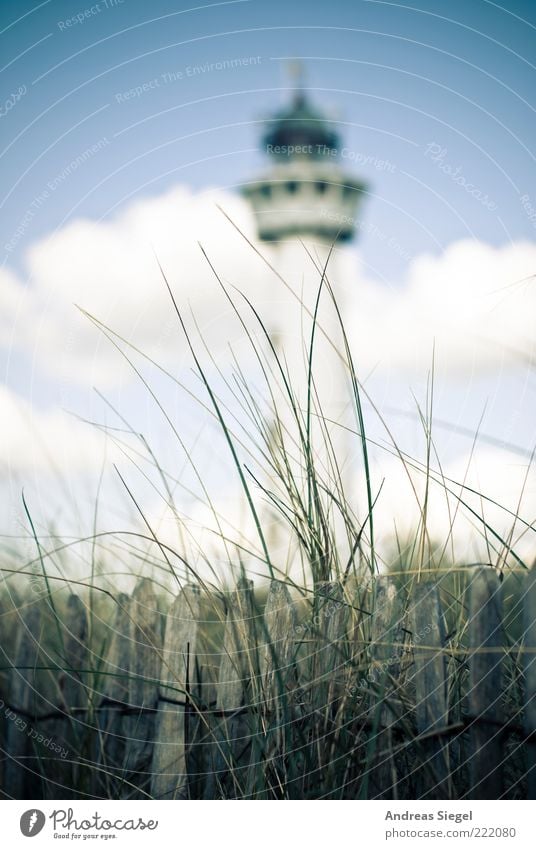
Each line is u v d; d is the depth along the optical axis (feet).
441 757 4.92
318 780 5.01
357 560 5.57
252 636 5.24
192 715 5.43
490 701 4.87
